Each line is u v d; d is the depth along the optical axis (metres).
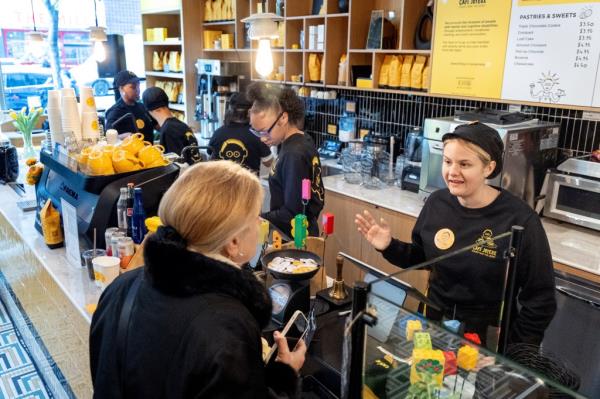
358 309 0.92
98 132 2.48
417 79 3.28
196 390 0.89
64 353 2.11
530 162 2.69
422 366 0.96
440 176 2.99
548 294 1.40
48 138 2.76
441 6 3.03
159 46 5.96
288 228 2.21
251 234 1.06
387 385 0.97
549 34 2.58
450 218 1.65
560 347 1.33
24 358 2.80
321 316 1.46
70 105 2.32
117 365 1.02
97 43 4.70
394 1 3.56
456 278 1.36
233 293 0.97
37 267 2.27
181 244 0.97
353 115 4.11
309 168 2.26
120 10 6.52
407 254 1.78
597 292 1.77
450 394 0.95
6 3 5.70
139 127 4.55
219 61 4.78
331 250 3.47
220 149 3.24
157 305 0.98
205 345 0.89
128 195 1.91
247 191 1.02
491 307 1.34
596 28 2.41
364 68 3.76
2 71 5.82
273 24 2.87
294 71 4.31
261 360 0.95
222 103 4.88
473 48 2.92
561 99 2.60
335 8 3.81
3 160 3.19
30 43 5.16
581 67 2.49
